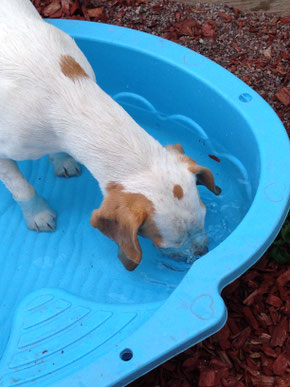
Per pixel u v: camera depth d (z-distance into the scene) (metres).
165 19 1.16
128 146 0.64
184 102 0.93
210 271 0.64
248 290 0.82
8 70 0.68
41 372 0.71
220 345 0.77
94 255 0.86
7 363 0.73
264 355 0.77
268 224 0.68
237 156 0.88
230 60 1.10
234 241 0.67
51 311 0.77
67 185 0.94
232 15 1.15
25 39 0.69
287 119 1.01
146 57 0.92
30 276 0.84
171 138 0.99
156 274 0.82
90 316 0.76
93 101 0.66
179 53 0.90
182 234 0.65
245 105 0.82
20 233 0.89
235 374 0.75
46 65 0.68
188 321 0.61
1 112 0.69
